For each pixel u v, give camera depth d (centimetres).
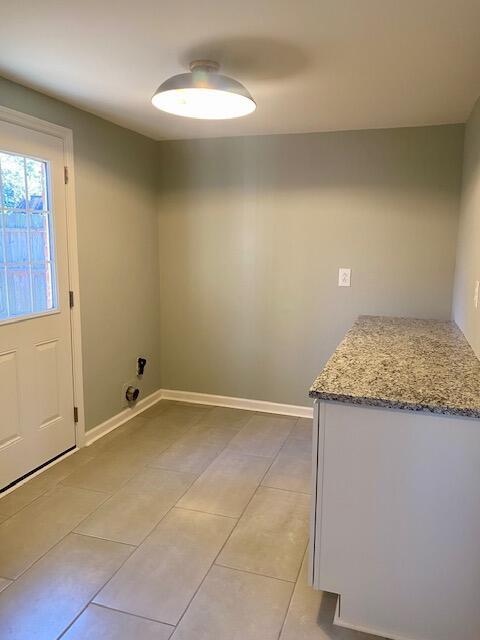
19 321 265
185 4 162
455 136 324
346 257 359
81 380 318
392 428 162
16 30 184
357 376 189
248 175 373
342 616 179
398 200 342
